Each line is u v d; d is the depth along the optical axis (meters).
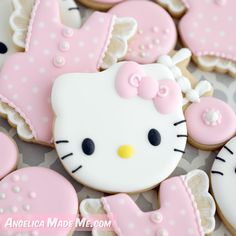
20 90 0.40
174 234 0.38
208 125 0.41
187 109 0.41
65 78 0.39
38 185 0.38
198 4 0.44
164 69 0.40
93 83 0.39
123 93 0.39
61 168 0.40
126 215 0.38
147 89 0.39
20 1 0.42
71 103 0.39
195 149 0.42
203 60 0.43
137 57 0.42
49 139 0.40
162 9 0.44
